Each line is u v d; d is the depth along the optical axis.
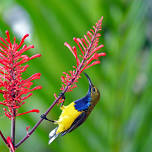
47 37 4.30
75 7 4.32
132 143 4.30
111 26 4.34
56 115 4.32
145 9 4.34
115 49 4.32
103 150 4.30
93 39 4.14
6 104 4.13
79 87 4.32
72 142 4.30
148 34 4.40
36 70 4.29
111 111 4.31
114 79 4.32
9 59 4.12
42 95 4.29
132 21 4.34
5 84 4.12
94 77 4.32
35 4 4.31
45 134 4.31
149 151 4.29
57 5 4.31
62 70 4.30
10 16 4.45
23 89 4.13
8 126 4.38
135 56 4.32
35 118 4.30
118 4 4.33
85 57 4.15
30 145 4.39
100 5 4.33
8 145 4.14
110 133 4.30
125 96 4.31
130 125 4.30
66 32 4.31
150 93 4.31
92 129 4.30
